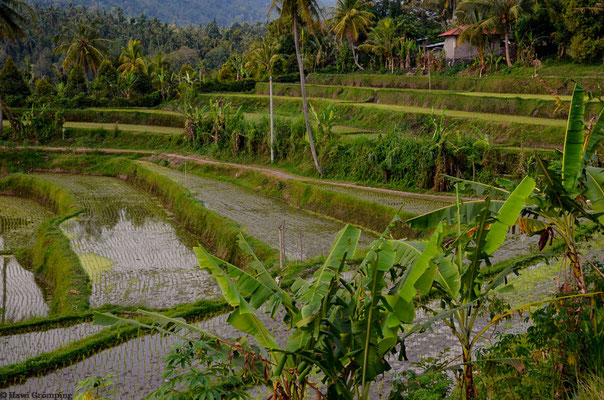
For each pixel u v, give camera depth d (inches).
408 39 2317.9
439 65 1994.3
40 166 1674.5
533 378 271.6
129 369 407.8
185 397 223.1
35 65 4355.3
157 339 465.7
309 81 2306.8
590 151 284.4
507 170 962.1
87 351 440.5
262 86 2321.6
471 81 1723.7
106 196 1279.5
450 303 269.7
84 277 694.5
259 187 1284.4
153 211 1129.4
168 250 851.4
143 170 1428.4
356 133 1456.7
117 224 1018.1
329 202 1023.6
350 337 231.5
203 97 2237.9
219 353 230.2
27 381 397.4
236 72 2652.6
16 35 1777.8
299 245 788.6
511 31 1825.8
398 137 1148.5
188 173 1523.1
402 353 247.9
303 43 2475.4
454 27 2090.3
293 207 1096.8
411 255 263.3
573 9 1501.0
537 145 1125.7
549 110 1304.1
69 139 1867.6
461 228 301.4
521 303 457.4
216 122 1619.1
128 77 2346.2
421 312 471.2
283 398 228.2
